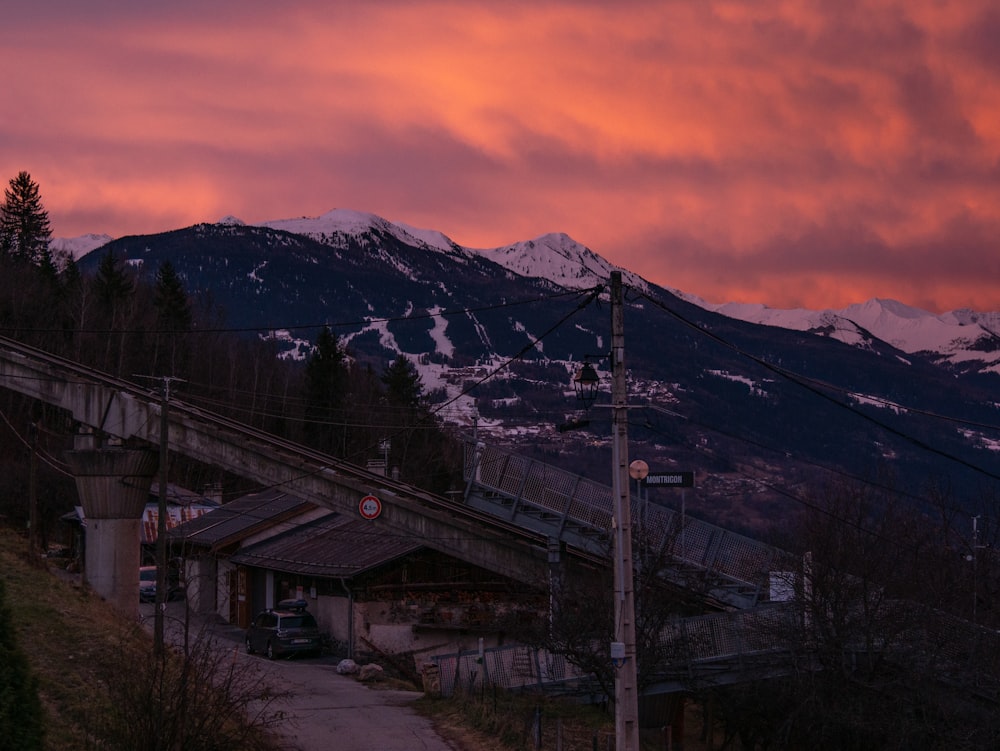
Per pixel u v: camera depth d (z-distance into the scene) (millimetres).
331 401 105062
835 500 40812
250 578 61625
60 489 77750
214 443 49875
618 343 24312
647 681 33656
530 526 43969
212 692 23297
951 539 46750
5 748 16422
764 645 35906
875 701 33969
